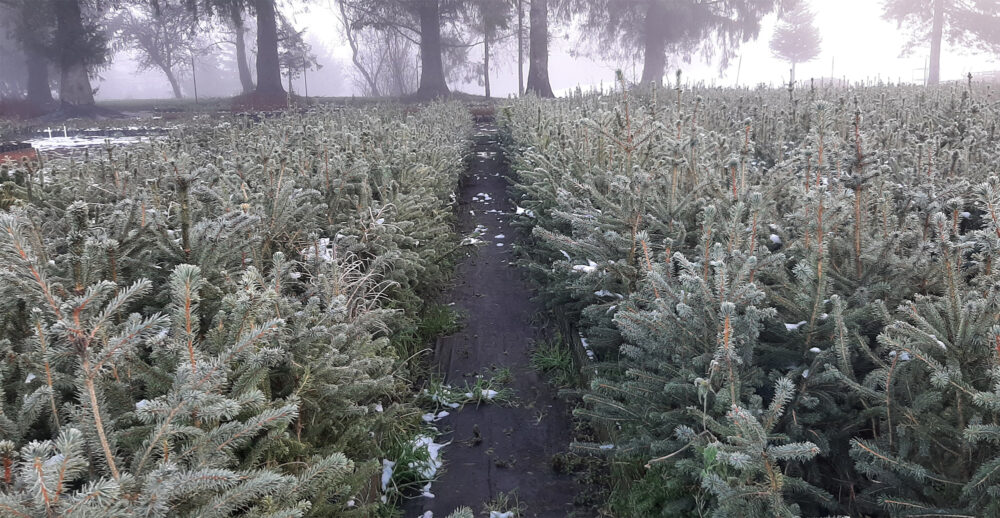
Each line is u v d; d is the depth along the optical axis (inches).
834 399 111.7
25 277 80.2
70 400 91.9
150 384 89.2
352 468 87.4
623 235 158.1
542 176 253.6
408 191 266.1
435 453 157.9
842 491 108.7
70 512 54.2
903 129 247.4
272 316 111.6
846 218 127.9
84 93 1444.4
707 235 123.0
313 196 202.1
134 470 72.0
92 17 1606.8
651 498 121.0
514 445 162.4
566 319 208.7
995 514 79.7
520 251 294.8
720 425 99.7
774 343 121.7
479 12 1616.6
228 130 349.1
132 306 121.8
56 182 204.7
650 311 124.8
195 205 163.3
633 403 126.6
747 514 89.7
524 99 700.7
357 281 158.2
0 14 1449.3
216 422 83.7
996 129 261.4
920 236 133.3
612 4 1635.1
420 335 224.8
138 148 300.8
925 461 95.3
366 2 1701.5
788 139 300.7
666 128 242.8
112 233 125.1
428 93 1628.9
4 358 88.7
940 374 85.8
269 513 77.9
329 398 115.6
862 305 116.6
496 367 206.5
